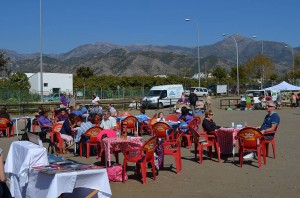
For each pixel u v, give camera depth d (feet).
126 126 56.59
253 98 130.11
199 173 34.09
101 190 22.41
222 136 42.01
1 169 18.76
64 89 222.48
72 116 48.98
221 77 322.55
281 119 89.45
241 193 27.55
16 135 64.69
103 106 124.88
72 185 21.33
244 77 324.19
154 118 61.16
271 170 34.91
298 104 138.51
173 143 36.96
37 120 59.21
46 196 21.22
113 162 38.27
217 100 179.83
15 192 24.71
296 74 296.92
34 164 23.21
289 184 29.91
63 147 47.01
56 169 22.06
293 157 41.01
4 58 261.65
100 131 40.52
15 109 112.06
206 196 26.94
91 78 263.08
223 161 39.27
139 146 33.60
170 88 140.36
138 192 28.19
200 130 59.98
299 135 59.98
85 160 40.78
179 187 29.45
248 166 36.73
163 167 36.14
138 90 198.59
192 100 91.61
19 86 172.96
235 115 103.45
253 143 35.99
